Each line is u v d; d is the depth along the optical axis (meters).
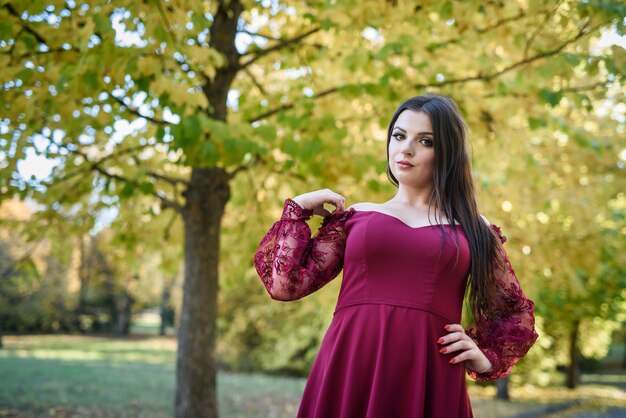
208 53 3.53
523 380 13.43
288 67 5.07
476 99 4.32
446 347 1.71
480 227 1.87
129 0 3.31
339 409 1.71
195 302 5.19
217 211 5.29
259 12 4.70
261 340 14.69
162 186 5.86
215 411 5.20
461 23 3.86
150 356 18.88
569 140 5.83
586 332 15.02
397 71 4.00
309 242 1.89
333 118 4.26
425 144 1.86
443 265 1.73
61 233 5.78
